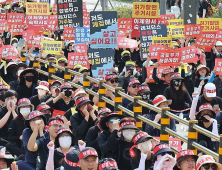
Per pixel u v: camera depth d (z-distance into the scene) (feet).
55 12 190.60
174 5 241.14
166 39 128.98
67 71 115.55
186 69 119.96
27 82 111.14
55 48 133.18
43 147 76.84
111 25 117.50
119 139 78.38
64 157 70.64
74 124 88.17
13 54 135.54
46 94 105.09
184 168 65.98
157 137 87.56
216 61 115.75
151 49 122.21
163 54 117.39
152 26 133.28
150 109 94.12
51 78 123.34
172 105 105.40
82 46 130.41
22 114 88.69
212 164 64.49
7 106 93.56
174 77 104.73
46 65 133.49
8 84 128.16
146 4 145.18
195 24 148.66
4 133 95.04
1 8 208.03
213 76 115.44
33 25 164.66
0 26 165.48
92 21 117.39
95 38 117.80
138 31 146.10
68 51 152.97
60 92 99.25
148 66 118.62
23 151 88.28
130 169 78.28
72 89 110.01
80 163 64.44
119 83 122.72
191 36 148.56
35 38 141.90
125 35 157.17
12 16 163.43
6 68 127.54
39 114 78.64
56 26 164.86
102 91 99.96
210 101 101.91
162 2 189.78
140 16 145.59
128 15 217.15
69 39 144.36
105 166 60.54
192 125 78.18
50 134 77.15
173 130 90.89
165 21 161.79
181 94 105.19
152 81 116.47
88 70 125.70
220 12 219.20
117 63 143.74
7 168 65.41
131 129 76.28
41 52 132.57
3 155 66.64
